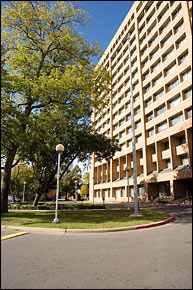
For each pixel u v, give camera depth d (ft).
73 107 60.18
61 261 17.88
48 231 33.71
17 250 21.58
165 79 125.08
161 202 109.29
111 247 22.15
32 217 49.83
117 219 43.70
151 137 133.49
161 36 131.54
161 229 32.86
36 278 14.51
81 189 265.34
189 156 103.65
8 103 50.65
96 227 34.35
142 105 145.59
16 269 16.16
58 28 65.00
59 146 45.57
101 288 12.91
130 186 158.92
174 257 17.79
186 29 110.11
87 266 16.58
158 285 12.95
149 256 18.39
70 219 45.57
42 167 91.91
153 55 141.49
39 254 20.01
